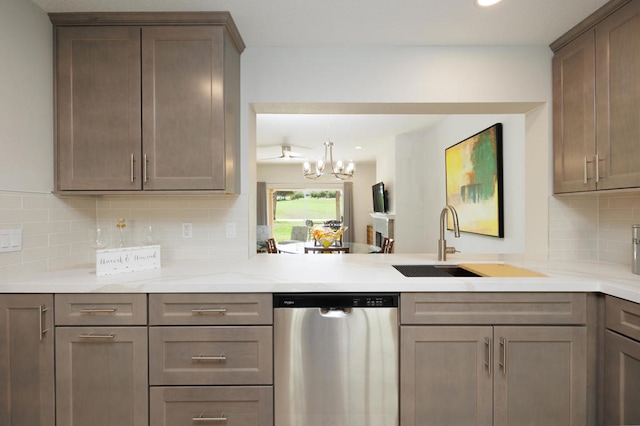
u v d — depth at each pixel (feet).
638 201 6.03
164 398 4.77
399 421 4.87
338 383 4.86
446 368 4.84
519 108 7.14
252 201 7.22
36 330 4.74
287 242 20.33
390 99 6.78
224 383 4.80
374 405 4.87
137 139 5.68
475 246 10.62
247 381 4.81
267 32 6.25
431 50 6.78
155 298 4.77
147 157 5.70
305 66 6.78
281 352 4.83
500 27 6.09
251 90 6.79
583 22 5.82
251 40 6.53
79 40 5.68
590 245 6.87
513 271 5.56
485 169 9.79
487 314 4.82
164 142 5.71
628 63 5.04
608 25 5.38
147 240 6.00
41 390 4.73
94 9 5.53
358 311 4.85
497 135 9.13
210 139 5.70
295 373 4.84
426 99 6.77
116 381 4.75
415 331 4.82
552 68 6.72
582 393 4.82
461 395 4.84
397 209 15.92
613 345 4.56
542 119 6.90
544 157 6.87
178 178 5.71
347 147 19.03
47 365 4.72
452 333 4.82
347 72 6.79
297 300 4.83
